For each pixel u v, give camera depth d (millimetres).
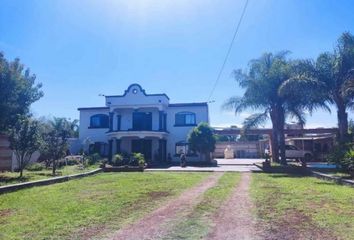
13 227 7629
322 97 22000
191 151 37000
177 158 37750
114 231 7266
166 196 12008
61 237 6859
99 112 40156
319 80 21156
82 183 16719
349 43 20406
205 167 30734
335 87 21078
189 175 21250
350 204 9891
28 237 6871
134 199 11312
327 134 38938
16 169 24562
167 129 38531
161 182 16859
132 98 38188
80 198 11562
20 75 21156
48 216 8664
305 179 18375
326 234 6820
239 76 28312
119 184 16016
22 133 19188
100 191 13422
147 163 32562
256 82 27312
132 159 29047
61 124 23766
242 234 6973
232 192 13031
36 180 16906
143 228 7480
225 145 55625
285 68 26031
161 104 37688
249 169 27062
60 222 8031
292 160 37594
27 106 23828
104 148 39406
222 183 16344
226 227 7535
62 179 17875
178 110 38750
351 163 16688
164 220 8227
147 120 39031
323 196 11516
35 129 19797
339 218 8055
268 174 22188
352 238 6496
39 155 29188
